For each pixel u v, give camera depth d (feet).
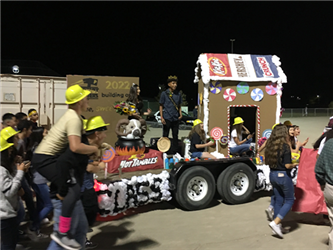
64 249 9.02
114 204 15.11
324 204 14.83
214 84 23.04
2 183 10.14
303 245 12.87
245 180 18.19
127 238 13.58
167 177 16.84
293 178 17.89
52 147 9.68
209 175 17.28
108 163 19.81
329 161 10.89
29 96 28.35
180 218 15.98
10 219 10.28
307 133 56.03
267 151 14.11
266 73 24.02
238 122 23.04
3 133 12.28
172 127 23.52
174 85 23.11
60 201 9.37
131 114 20.07
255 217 16.05
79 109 9.87
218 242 13.16
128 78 26.18
